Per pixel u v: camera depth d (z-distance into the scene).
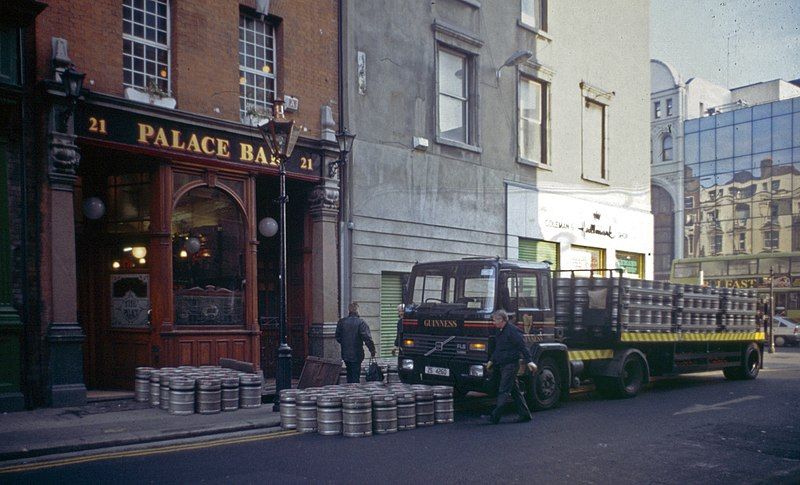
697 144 70.00
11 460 7.27
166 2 12.48
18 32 10.20
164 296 11.88
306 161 14.27
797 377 17.69
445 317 10.88
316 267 14.65
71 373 10.52
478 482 6.55
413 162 16.67
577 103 22.33
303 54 14.48
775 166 64.56
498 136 19.20
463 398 12.60
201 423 9.19
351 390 9.59
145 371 10.91
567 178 21.70
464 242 17.92
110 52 11.41
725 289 16.08
